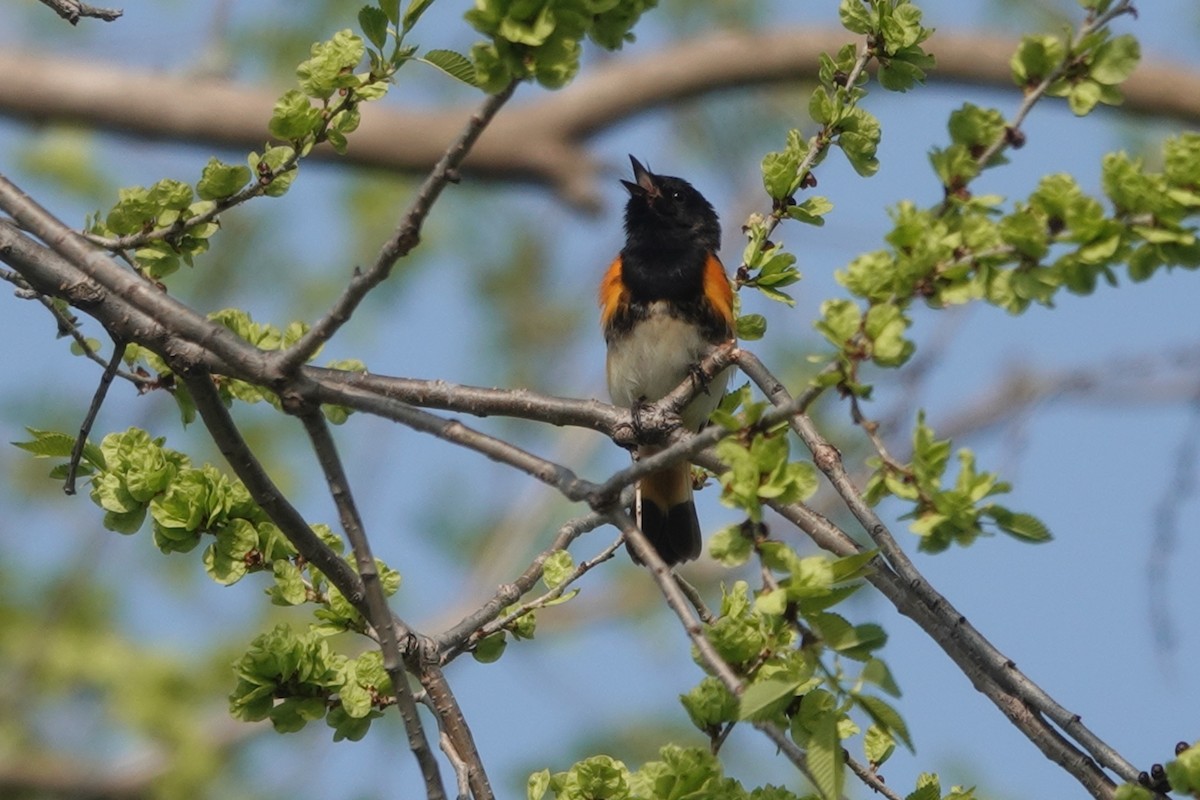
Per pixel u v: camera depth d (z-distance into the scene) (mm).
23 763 18688
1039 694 7312
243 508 7977
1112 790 7059
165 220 8156
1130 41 6367
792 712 6543
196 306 21203
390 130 21688
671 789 6742
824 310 5918
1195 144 5844
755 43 22203
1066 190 5871
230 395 8766
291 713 7734
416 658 8008
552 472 6590
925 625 7512
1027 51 6422
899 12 8289
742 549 6004
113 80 21047
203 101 20938
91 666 18641
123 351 7973
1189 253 5852
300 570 8047
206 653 19188
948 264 5902
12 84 20578
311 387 7125
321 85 7695
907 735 5977
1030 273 5891
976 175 6188
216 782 18344
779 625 6543
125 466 7879
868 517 7719
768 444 5977
